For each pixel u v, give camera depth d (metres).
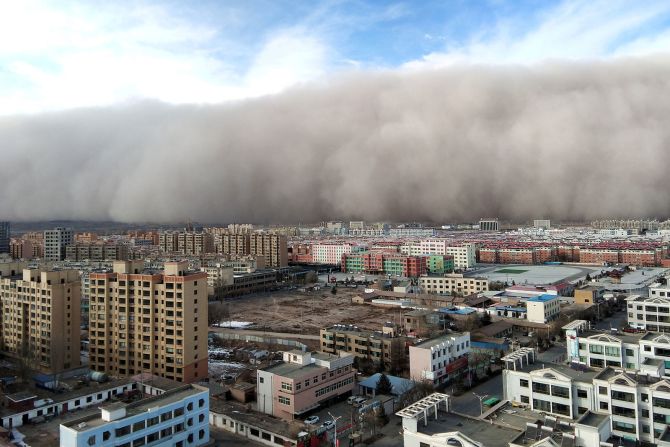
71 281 139.12
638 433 80.62
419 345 121.44
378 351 139.75
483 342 154.38
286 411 104.06
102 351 133.38
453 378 123.25
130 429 79.75
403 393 108.69
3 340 148.88
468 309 196.00
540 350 151.88
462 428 69.88
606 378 85.94
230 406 107.06
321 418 103.75
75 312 138.25
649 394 80.50
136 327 129.12
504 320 186.00
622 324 179.38
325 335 151.75
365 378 126.75
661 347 101.75
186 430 87.50
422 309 197.12
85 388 116.19
